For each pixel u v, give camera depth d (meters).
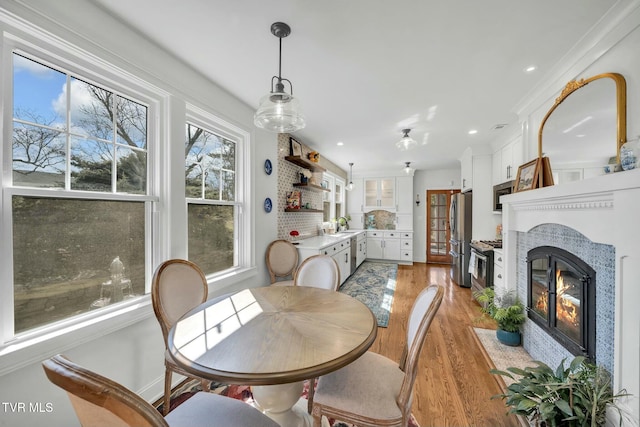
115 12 1.40
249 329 1.17
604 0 1.29
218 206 2.40
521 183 2.42
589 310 1.44
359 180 6.76
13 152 1.13
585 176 1.63
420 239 6.62
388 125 3.20
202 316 1.32
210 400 1.03
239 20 1.45
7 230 1.10
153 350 1.69
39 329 1.20
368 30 1.53
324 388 1.15
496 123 3.09
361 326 1.20
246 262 2.68
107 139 1.52
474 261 3.82
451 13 1.39
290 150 3.62
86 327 1.30
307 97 2.43
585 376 1.25
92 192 1.42
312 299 1.58
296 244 3.50
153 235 1.76
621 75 1.39
